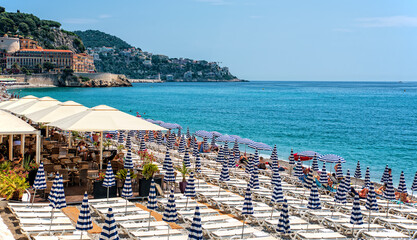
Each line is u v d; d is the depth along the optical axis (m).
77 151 24.38
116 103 125.75
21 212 13.75
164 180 18.08
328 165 36.88
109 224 9.21
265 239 12.44
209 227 13.49
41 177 14.70
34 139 27.53
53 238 11.27
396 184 29.72
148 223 13.64
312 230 14.55
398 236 14.30
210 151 33.97
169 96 175.88
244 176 24.44
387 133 61.56
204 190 18.80
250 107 115.50
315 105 126.25
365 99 162.38
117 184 17.83
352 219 14.49
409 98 171.25
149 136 37.38
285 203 12.80
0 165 17.88
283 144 49.25
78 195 17.38
